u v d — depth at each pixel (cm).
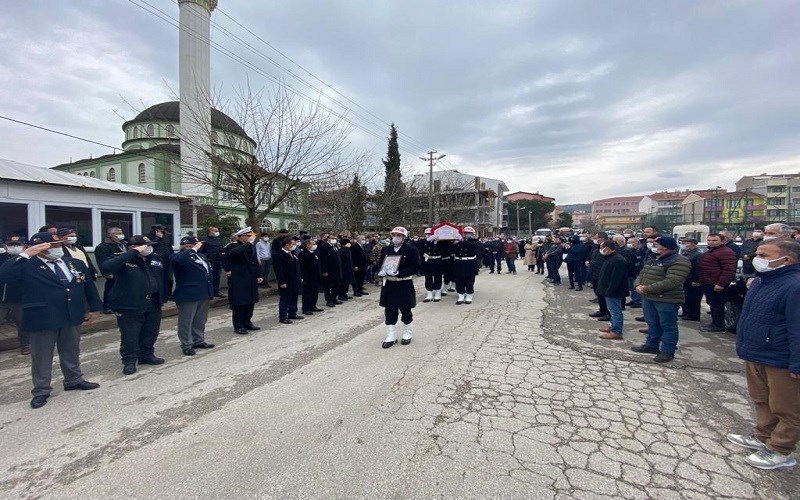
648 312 553
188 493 264
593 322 756
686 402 396
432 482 271
